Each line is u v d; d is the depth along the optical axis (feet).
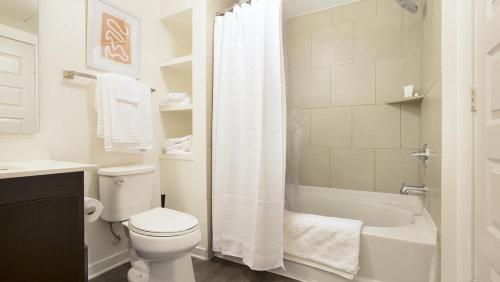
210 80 6.18
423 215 5.49
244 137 5.52
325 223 4.89
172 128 7.21
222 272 5.43
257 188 5.12
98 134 4.97
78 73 4.76
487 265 2.93
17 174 2.93
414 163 6.54
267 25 5.23
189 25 7.25
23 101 4.22
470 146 3.32
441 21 3.66
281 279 5.15
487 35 2.85
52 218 3.31
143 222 4.37
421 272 4.14
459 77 3.43
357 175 7.26
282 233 5.04
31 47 4.31
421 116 6.23
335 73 7.55
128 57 5.98
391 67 6.79
